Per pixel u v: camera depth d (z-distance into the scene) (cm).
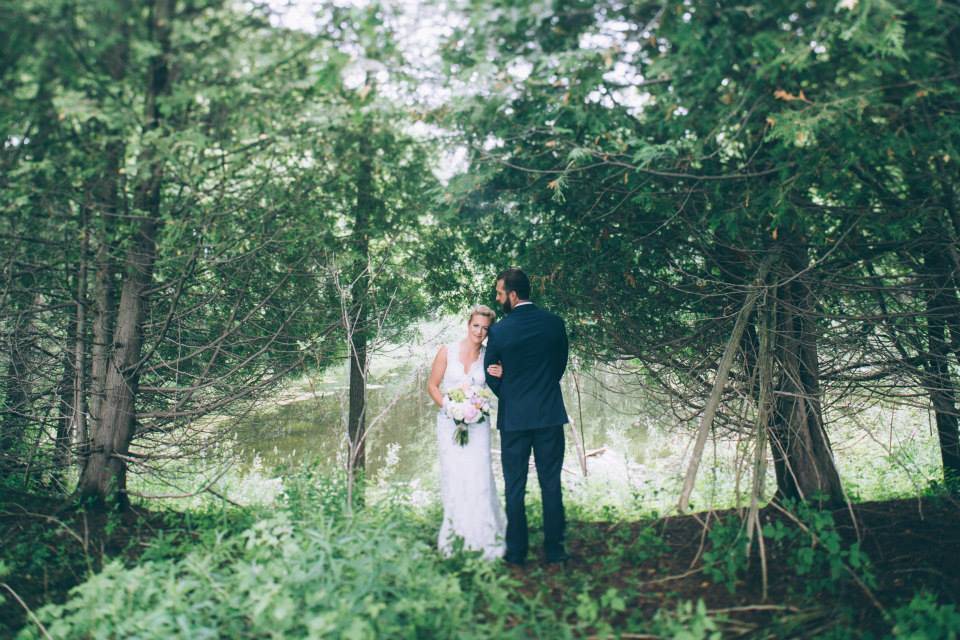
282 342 595
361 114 385
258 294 578
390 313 598
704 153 411
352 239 523
